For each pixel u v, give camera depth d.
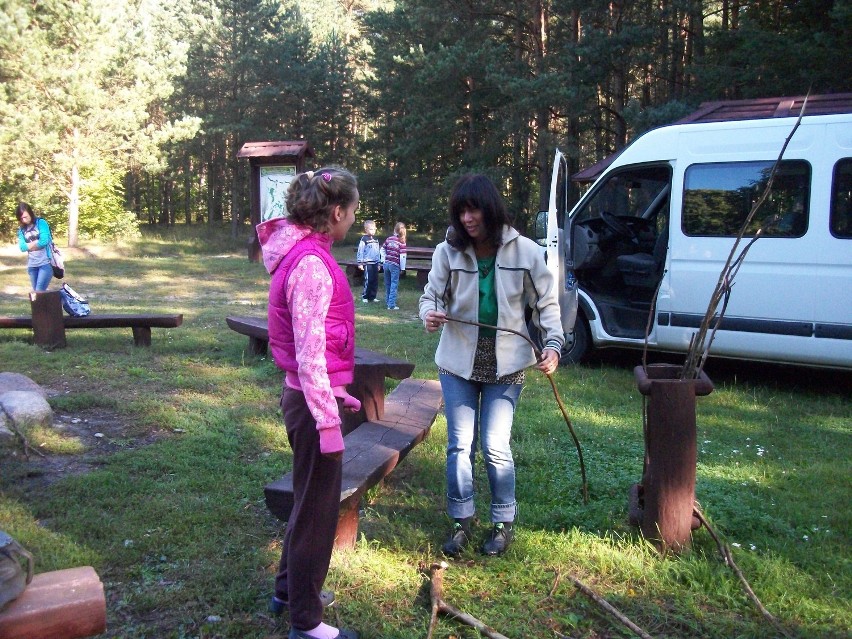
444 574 3.35
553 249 7.08
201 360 7.96
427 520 3.95
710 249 7.33
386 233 36.22
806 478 4.70
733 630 2.96
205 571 3.32
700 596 3.17
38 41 23.67
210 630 2.91
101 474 4.39
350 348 2.71
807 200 6.83
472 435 3.56
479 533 3.73
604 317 8.19
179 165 37.94
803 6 16.11
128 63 27.34
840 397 7.04
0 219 30.22
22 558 1.99
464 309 3.45
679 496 3.46
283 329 2.65
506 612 3.06
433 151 25.56
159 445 5.04
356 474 3.48
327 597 3.04
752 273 7.09
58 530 3.70
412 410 4.88
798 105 7.31
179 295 15.23
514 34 25.08
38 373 7.06
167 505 4.01
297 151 21.05
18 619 1.85
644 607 3.10
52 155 26.36
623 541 3.60
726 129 7.34
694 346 3.57
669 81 23.59
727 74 17.31
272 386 6.87
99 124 26.89
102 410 5.94
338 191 2.62
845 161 6.64
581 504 4.19
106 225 31.11
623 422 5.97
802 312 6.85
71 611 1.91
